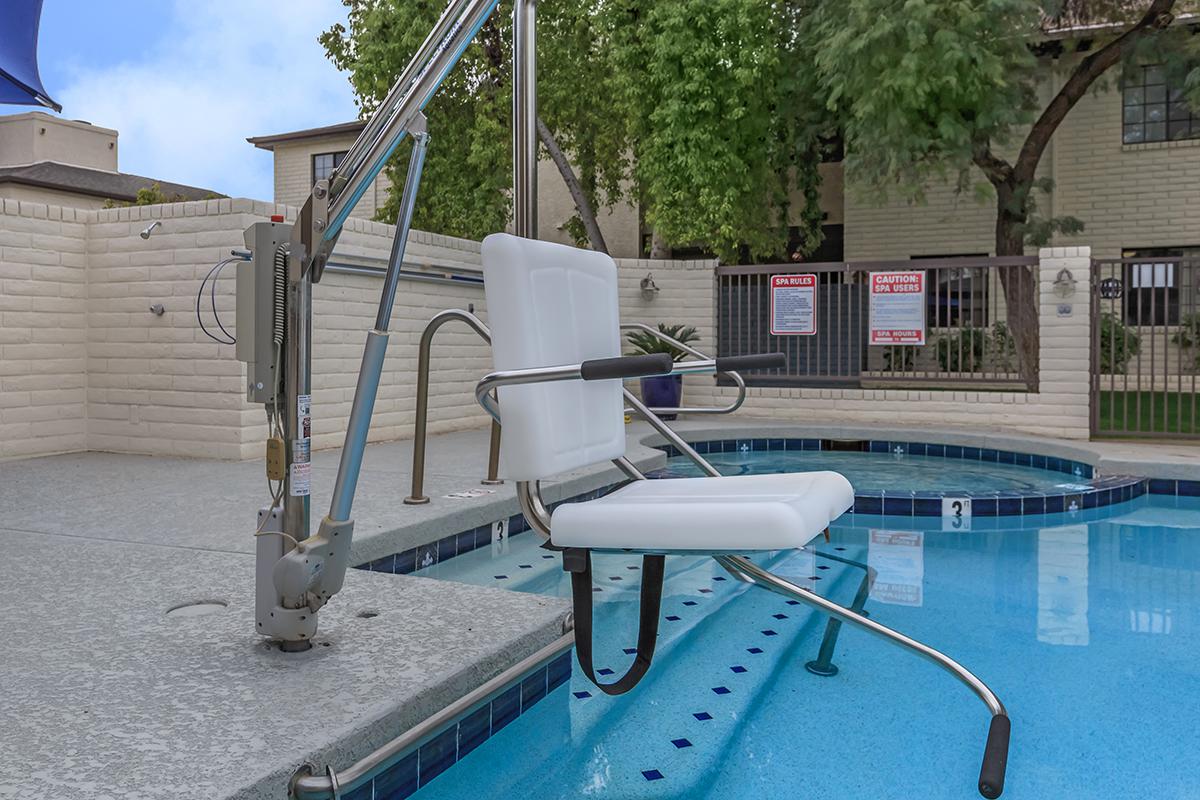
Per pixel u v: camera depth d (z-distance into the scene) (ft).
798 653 8.41
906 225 40.32
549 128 38.83
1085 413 23.40
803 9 33.81
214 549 9.17
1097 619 9.51
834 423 25.91
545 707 7.04
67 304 17.95
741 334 28.55
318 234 5.61
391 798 5.22
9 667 5.71
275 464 5.82
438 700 5.51
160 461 16.79
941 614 9.68
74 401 18.19
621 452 6.61
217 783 4.15
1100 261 23.13
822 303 27.61
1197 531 14.21
